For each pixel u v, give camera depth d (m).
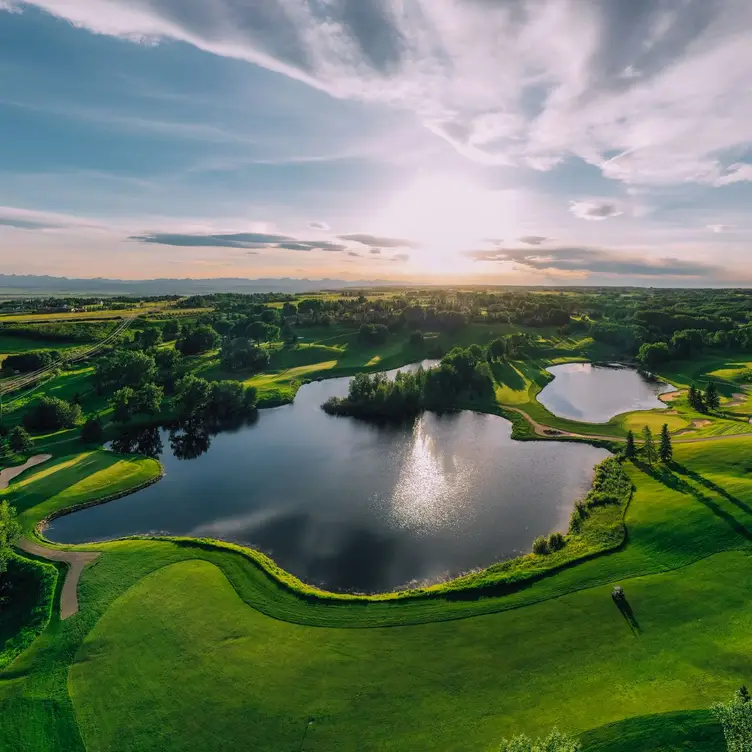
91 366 142.12
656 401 126.88
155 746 32.81
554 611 44.69
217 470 86.62
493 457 90.12
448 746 31.81
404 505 71.50
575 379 154.88
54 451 93.00
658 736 30.55
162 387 129.12
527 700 34.97
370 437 103.75
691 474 71.12
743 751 24.72
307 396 137.88
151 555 56.22
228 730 33.78
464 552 58.88
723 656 37.31
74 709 35.62
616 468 77.38
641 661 37.84
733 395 123.31
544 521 65.75
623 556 53.09
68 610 46.41
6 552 52.50
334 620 44.88
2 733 33.94
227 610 46.38
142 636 42.81
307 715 34.72
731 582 46.41
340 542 61.81
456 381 131.62
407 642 41.62
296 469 86.56
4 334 168.25
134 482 79.19
